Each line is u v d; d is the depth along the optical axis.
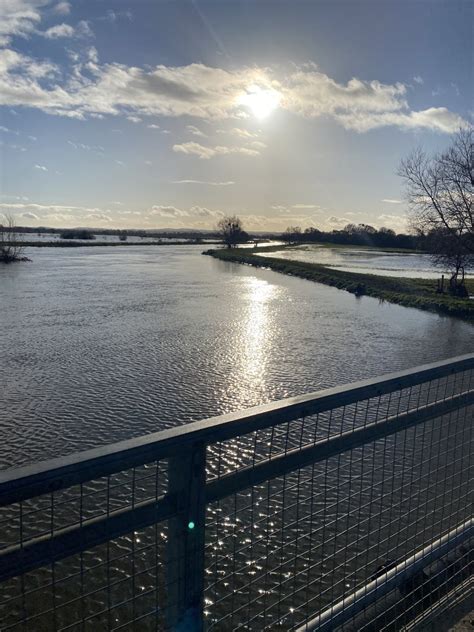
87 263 70.44
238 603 5.24
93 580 6.12
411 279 48.12
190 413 12.98
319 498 6.89
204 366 17.50
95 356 18.64
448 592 2.84
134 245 156.00
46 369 16.81
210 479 1.79
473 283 46.03
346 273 51.12
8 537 6.86
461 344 21.58
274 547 6.15
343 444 2.18
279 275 55.00
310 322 26.61
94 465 1.43
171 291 39.25
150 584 6.00
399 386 2.38
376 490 6.57
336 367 17.64
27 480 1.31
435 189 35.12
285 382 15.81
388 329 24.92
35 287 40.59
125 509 1.60
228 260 79.88
